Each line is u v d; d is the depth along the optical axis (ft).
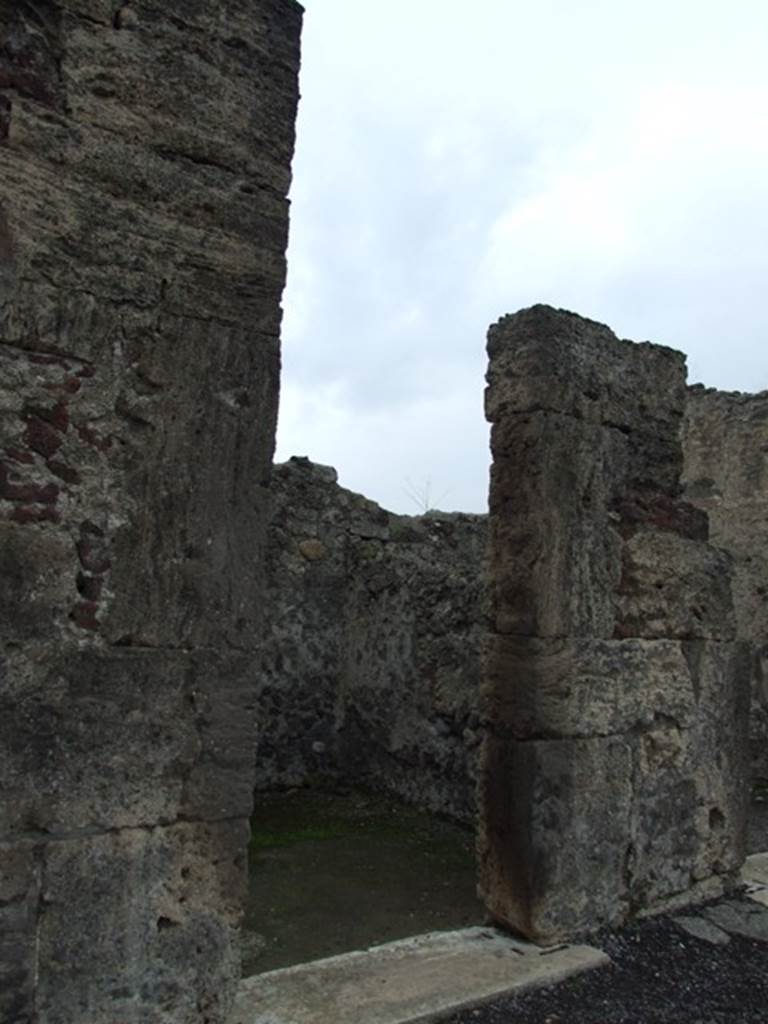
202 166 8.94
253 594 9.00
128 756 8.24
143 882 8.27
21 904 7.64
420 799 20.65
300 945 12.74
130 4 8.60
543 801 12.03
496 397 13.28
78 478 8.15
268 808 21.01
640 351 13.91
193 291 8.82
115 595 8.27
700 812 13.87
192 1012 8.50
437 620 20.54
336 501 24.50
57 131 8.16
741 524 26.96
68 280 8.16
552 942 11.90
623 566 13.30
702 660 14.17
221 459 8.87
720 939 12.67
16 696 7.74
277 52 9.48
